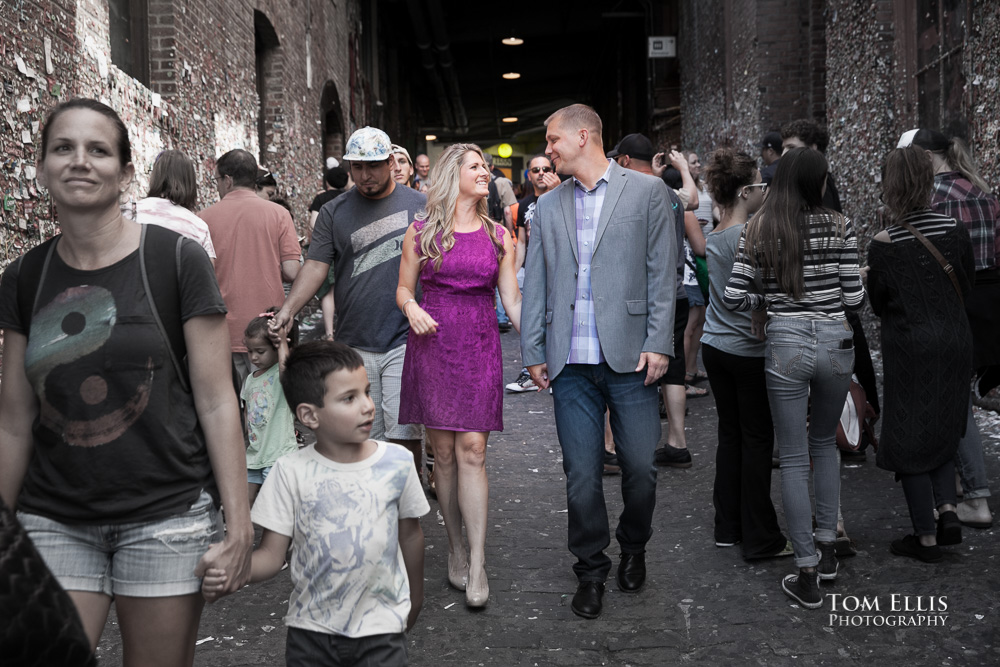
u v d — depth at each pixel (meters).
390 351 4.42
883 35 9.05
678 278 5.84
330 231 4.50
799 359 3.79
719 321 4.34
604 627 3.66
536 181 8.37
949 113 7.43
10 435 2.23
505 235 4.10
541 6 28.25
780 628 3.60
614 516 5.07
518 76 31.81
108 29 6.51
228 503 2.23
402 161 5.80
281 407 4.48
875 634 3.51
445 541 4.72
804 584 3.77
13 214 4.81
